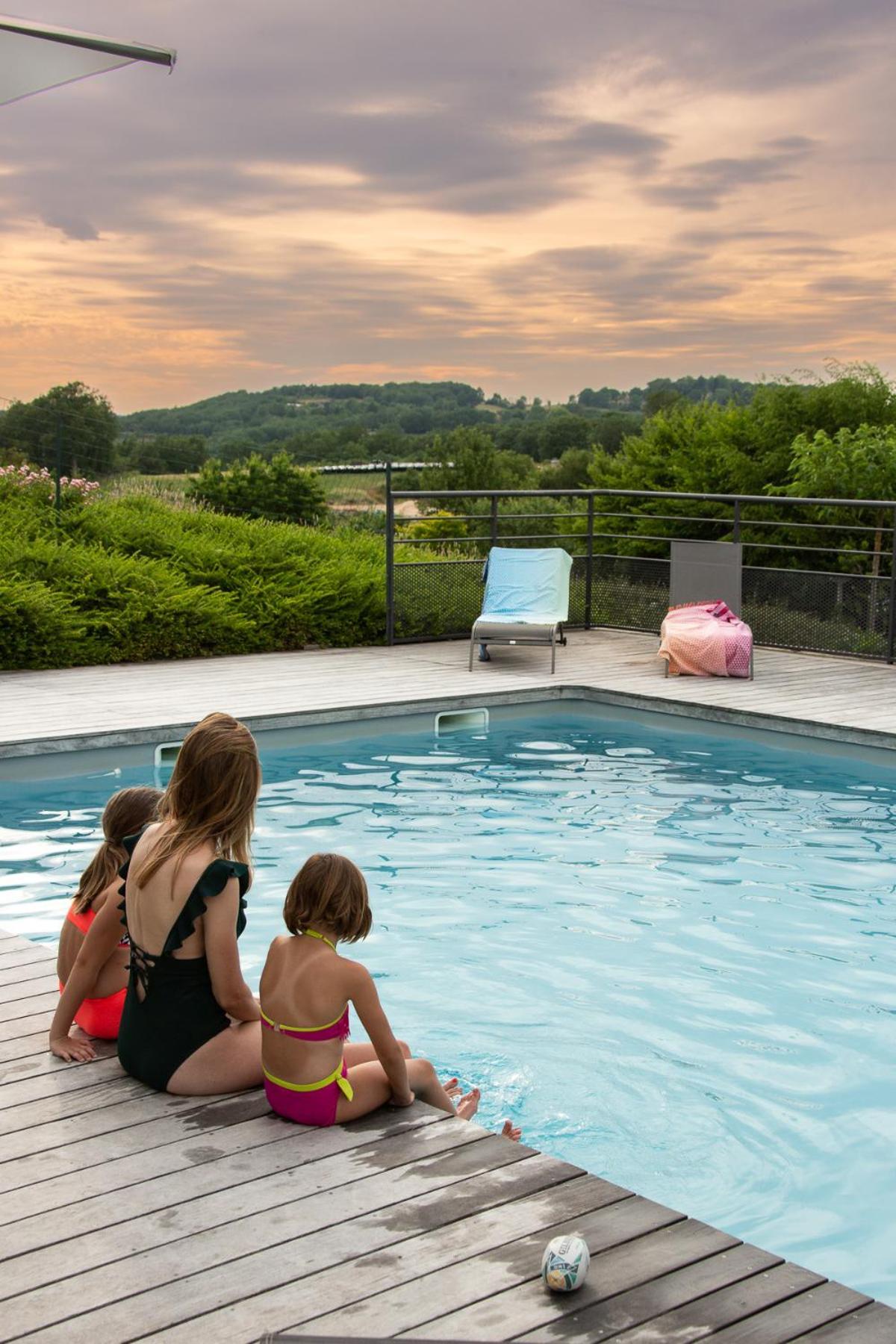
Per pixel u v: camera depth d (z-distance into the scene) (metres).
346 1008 3.32
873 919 5.68
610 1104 4.09
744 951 5.34
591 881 6.16
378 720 9.38
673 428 20.48
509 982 5.02
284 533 14.67
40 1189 3.02
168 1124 3.33
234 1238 2.82
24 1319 2.55
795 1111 4.06
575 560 13.27
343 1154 3.18
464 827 7.02
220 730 3.35
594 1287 2.65
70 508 14.71
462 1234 2.84
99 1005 3.78
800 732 8.96
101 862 3.75
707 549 11.60
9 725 8.52
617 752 8.78
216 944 3.36
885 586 11.30
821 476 17.52
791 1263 2.75
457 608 12.76
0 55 4.39
